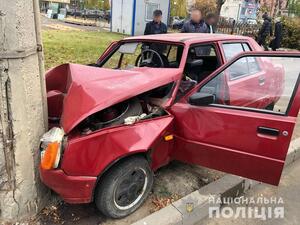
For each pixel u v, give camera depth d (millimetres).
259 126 2668
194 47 3816
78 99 2613
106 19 34125
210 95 2842
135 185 2889
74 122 2496
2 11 2174
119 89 2730
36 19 2494
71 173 2486
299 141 4609
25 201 2684
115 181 2693
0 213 2662
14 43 2268
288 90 2645
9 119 2412
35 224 2744
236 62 3150
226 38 4348
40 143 2621
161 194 3250
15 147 2488
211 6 27078
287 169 4164
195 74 3908
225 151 2857
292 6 36562
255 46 4852
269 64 2883
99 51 11266
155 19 7117
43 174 2502
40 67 2629
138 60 4078
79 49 11320
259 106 2830
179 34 4367
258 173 2789
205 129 2922
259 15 38219
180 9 36906
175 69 3309
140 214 2967
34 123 2611
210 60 4129
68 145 2451
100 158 2547
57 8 35688
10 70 2312
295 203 3414
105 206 2730
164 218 2822
